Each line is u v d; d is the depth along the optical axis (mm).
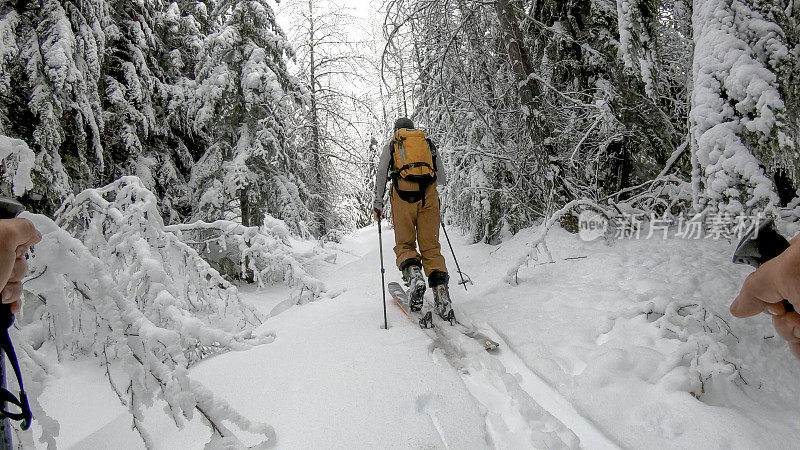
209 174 9711
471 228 7590
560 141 6344
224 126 9961
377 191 3973
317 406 2391
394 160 3885
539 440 2104
